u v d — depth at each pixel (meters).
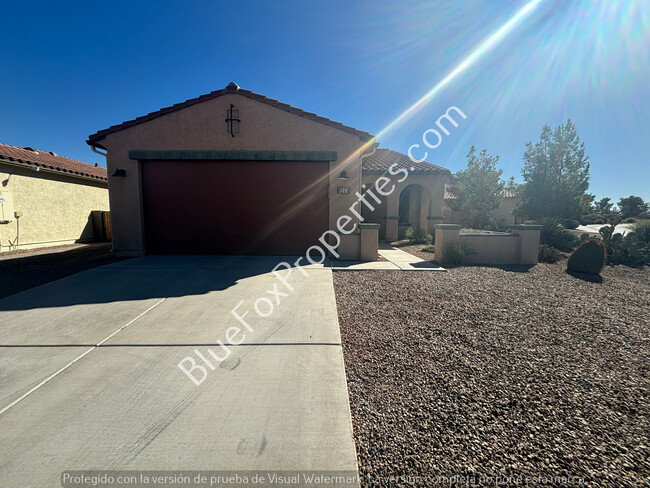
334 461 2.01
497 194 14.05
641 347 3.68
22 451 2.04
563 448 2.13
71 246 13.52
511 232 9.58
